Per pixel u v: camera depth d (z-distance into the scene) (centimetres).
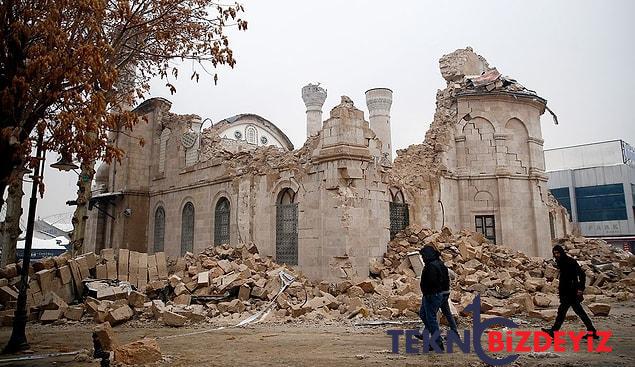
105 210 3419
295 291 1617
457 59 3070
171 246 2980
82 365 823
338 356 852
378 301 1539
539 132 2908
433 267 913
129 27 1091
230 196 2508
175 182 3031
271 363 797
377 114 3675
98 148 932
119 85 1309
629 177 5059
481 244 2311
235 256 2073
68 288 1662
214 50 1191
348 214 1845
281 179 2183
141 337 1134
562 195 5381
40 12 885
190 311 1391
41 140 945
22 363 851
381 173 2077
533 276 2072
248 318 1395
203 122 2975
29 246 1037
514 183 2750
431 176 2591
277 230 2183
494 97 2811
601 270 2166
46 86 894
